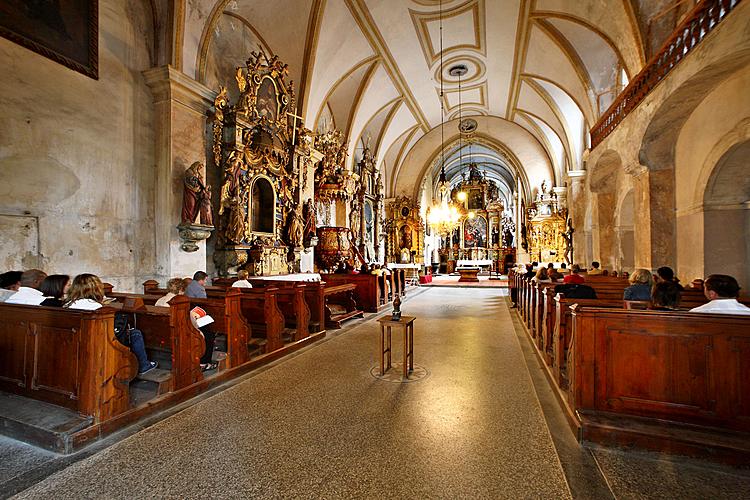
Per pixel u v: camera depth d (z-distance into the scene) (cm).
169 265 656
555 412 350
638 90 726
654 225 720
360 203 1573
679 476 246
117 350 314
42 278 398
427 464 262
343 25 993
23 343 337
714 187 603
